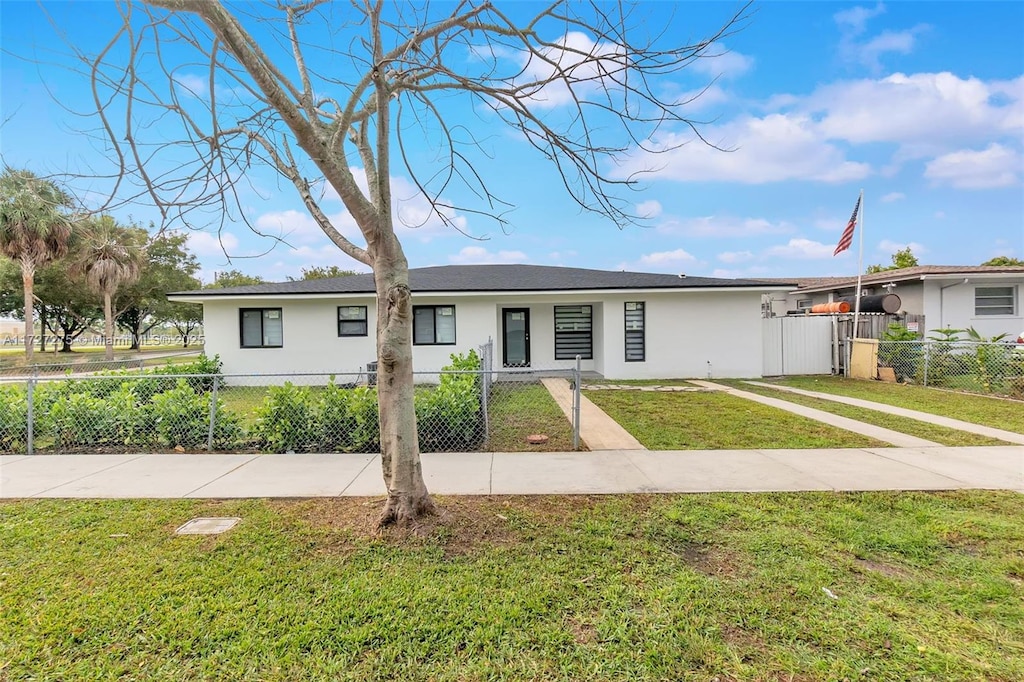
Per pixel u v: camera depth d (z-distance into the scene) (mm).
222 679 2156
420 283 13727
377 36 3330
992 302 14391
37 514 4035
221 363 13133
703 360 13406
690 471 5148
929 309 14445
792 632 2439
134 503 4281
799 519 3840
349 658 2283
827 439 6508
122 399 6508
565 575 3016
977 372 10805
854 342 13383
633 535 3586
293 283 14344
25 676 2166
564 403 9570
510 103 3803
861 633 2426
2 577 3012
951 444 6219
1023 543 3402
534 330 15234
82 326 35188
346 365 13328
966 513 3941
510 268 17656
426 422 6230
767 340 13930
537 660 2260
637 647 2340
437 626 2506
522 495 4434
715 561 3189
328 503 4254
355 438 6160
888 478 4859
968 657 2252
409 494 3695
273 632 2465
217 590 2855
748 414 8234
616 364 13422
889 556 3246
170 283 30422
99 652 2328
